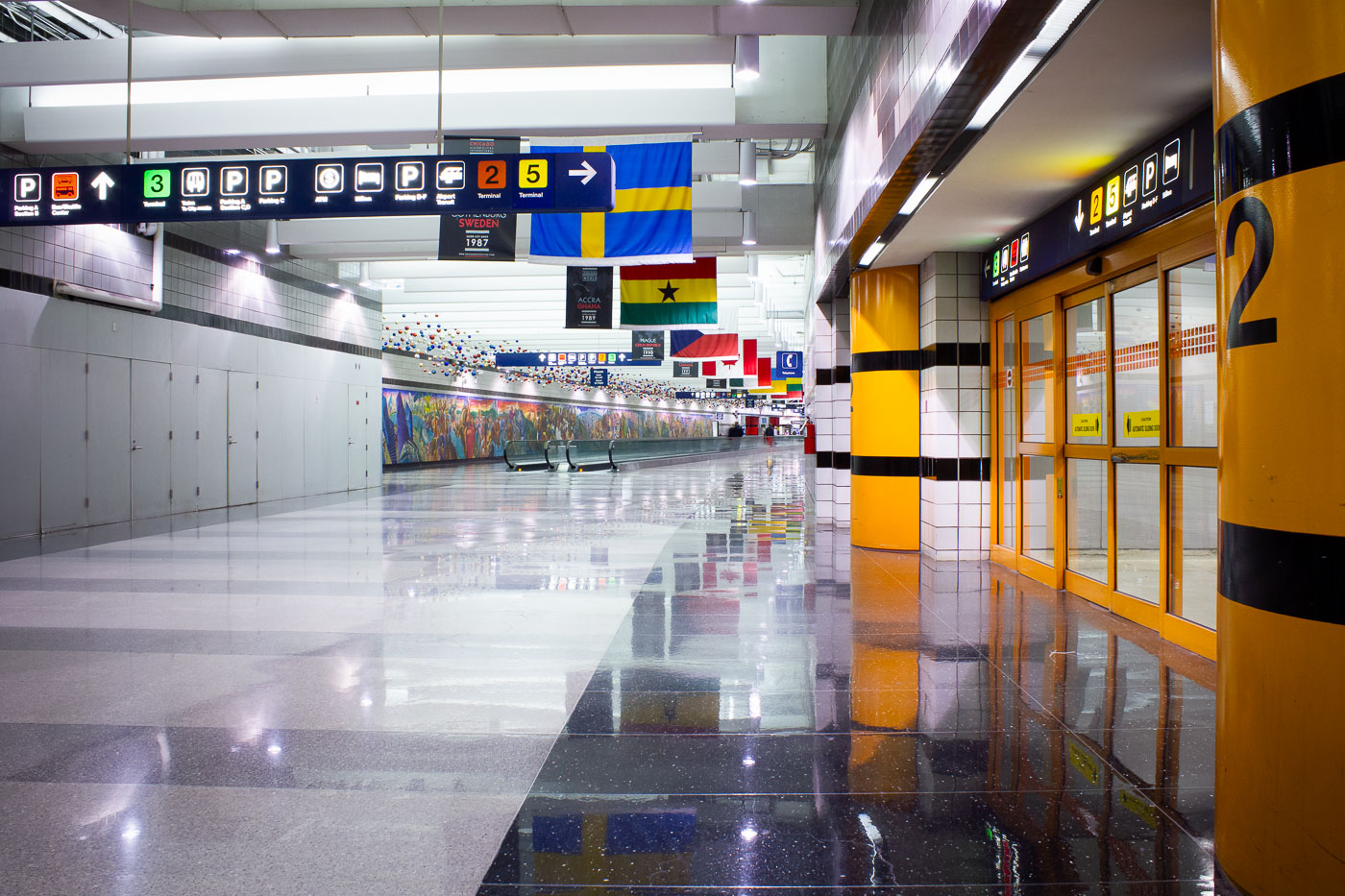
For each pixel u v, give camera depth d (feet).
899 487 28.27
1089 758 10.18
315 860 7.82
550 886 7.36
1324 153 6.64
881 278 28.17
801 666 14.20
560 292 62.59
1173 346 15.81
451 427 110.73
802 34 22.91
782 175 49.03
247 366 46.83
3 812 8.89
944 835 8.30
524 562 25.95
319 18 22.09
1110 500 18.45
